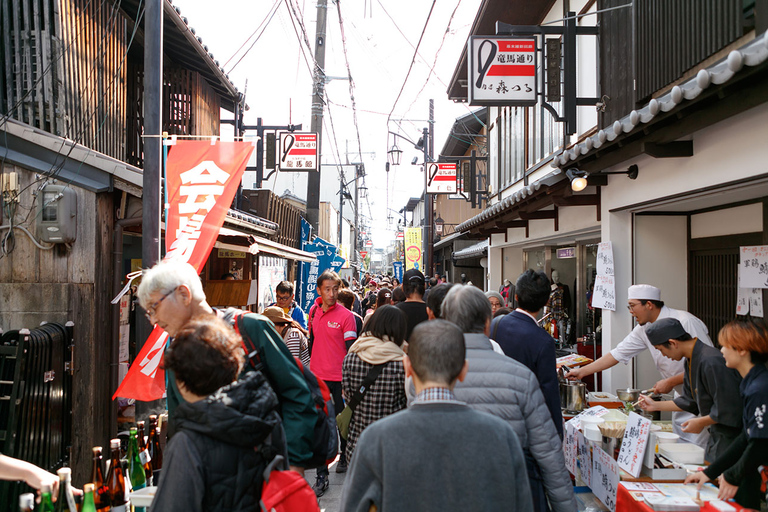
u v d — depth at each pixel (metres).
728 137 3.59
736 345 2.68
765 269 4.17
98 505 2.47
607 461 3.21
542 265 10.75
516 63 6.09
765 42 2.43
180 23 6.81
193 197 4.03
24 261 4.51
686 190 4.13
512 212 8.02
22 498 2.05
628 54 5.37
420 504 1.61
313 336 5.46
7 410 3.52
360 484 1.72
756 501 2.76
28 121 5.00
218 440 1.64
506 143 12.36
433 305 3.92
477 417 1.72
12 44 5.10
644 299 4.19
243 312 2.36
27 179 4.50
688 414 3.90
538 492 2.55
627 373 5.64
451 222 23.94
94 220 4.70
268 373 2.27
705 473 2.74
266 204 10.58
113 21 6.22
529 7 9.08
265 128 11.59
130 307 6.11
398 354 3.44
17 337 3.82
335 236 29.17
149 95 4.18
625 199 5.24
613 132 4.05
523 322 3.17
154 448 2.99
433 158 19.31
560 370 4.94
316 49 11.49
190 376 1.68
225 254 8.23
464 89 13.15
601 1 6.07
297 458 2.20
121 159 6.45
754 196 4.28
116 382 4.93
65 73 5.20
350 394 3.48
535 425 2.36
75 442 4.47
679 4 4.36
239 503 1.64
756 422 2.51
